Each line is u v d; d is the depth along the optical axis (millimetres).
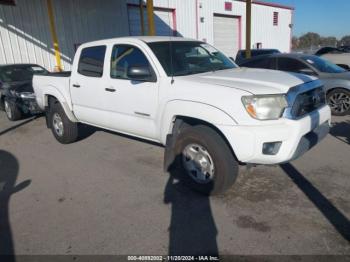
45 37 12867
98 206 3604
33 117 8805
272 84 3330
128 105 4352
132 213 3412
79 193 3963
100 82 4742
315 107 3672
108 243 2916
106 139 6254
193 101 3463
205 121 3463
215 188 3492
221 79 3611
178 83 3668
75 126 5828
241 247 2746
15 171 4844
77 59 5258
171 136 3836
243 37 22641
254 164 3357
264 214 3229
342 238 2779
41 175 4629
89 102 5062
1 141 6641
